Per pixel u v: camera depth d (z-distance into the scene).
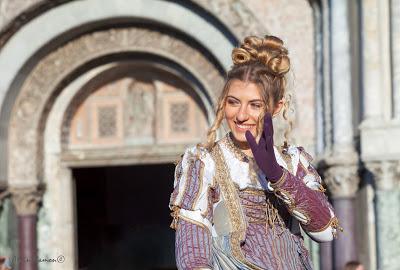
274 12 27.88
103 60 30.34
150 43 29.67
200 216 6.00
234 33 27.81
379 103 24.47
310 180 6.24
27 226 30.09
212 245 6.06
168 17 28.81
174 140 30.92
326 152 26.09
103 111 31.38
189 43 29.38
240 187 6.09
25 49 29.50
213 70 29.16
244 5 27.88
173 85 30.97
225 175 6.08
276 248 6.09
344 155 25.50
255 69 6.11
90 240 38.28
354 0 25.47
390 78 24.45
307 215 5.93
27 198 30.12
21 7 28.80
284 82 6.25
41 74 30.23
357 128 25.19
